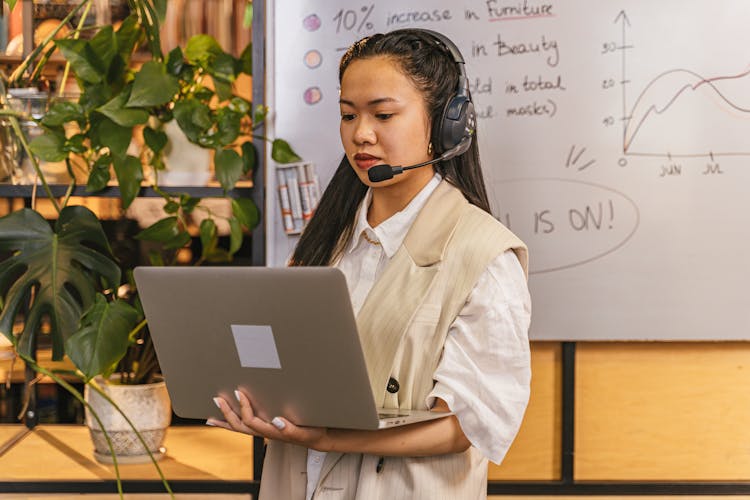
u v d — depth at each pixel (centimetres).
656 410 215
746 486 210
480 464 130
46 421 266
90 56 198
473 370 118
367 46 128
